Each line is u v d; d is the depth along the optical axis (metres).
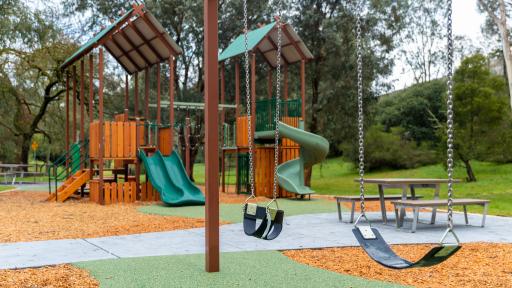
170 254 6.39
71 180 15.85
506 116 23.28
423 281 5.07
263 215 6.07
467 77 23.73
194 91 27.44
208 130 5.60
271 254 6.39
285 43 17.48
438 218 10.88
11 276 5.14
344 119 23.16
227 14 25.44
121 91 27.06
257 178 17.41
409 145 33.66
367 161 33.75
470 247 7.02
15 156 32.75
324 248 6.88
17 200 15.44
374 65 22.02
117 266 5.61
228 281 4.95
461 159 24.95
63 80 23.98
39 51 22.19
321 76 22.75
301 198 16.34
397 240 7.68
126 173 16.23
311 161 16.38
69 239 7.67
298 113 17.80
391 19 22.78
